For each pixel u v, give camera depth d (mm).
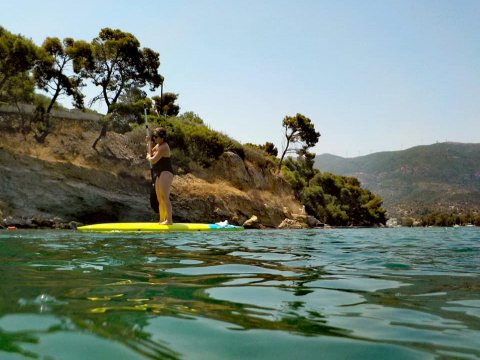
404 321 2205
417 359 1642
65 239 7766
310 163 46625
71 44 24172
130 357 1567
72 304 2352
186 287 3010
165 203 12523
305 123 38812
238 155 29391
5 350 1603
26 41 20391
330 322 2164
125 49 24234
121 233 10203
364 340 1865
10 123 21547
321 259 5301
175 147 26250
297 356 1648
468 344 1829
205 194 23625
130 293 2709
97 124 24609
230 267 4227
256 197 27516
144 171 22469
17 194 17797
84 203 19172
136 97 25812
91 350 1626
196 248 6270
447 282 3506
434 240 10141
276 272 3980
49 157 20219
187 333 1892
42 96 25578
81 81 25047
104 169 21094
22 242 6941
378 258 5516
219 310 2352
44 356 1552
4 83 21734
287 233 13875
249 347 1736
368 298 2797
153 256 4969
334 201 41750
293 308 2469
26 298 2477
